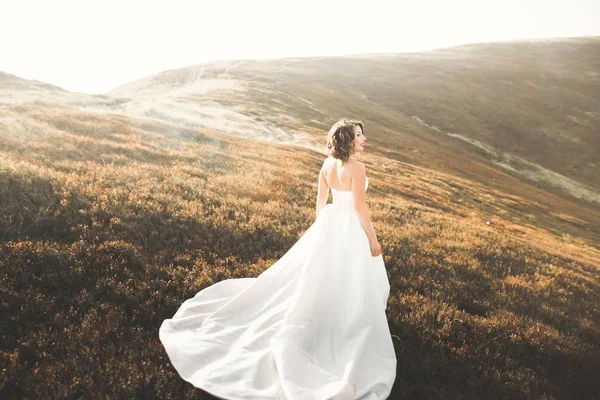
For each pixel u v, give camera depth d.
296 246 4.66
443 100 77.06
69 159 11.27
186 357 3.84
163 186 10.03
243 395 3.45
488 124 70.00
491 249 11.61
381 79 84.56
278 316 4.24
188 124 32.00
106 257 5.48
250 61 98.50
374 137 46.78
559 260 14.39
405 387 4.13
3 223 6.12
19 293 4.38
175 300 4.83
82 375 3.40
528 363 5.03
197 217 7.96
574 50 104.62
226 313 4.52
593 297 9.76
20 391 3.23
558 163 60.97
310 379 3.53
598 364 5.35
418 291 6.58
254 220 8.73
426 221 14.37
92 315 4.18
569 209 39.97
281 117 42.81
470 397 4.18
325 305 4.04
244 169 15.97
